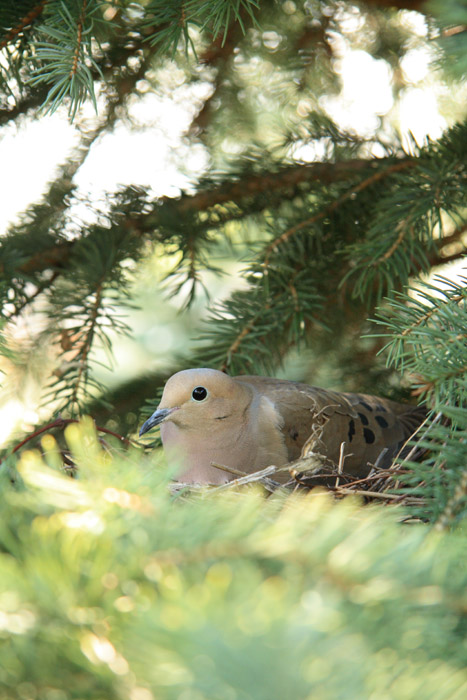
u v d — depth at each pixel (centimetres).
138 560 331
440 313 650
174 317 1472
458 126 906
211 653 253
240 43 1077
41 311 952
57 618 317
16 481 447
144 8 681
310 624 262
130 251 1005
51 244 1023
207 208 1023
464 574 336
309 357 1141
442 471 499
